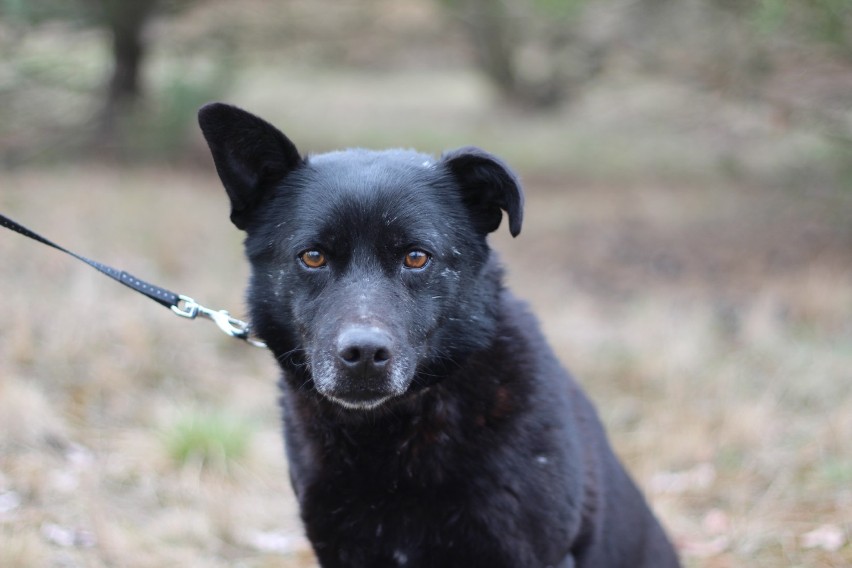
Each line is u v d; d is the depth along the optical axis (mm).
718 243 15758
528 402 4555
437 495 4484
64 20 19188
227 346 10133
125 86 21375
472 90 38531
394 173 4555
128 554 6520
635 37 15727
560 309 11594
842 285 12102
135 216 14219
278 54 23078
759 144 17125
